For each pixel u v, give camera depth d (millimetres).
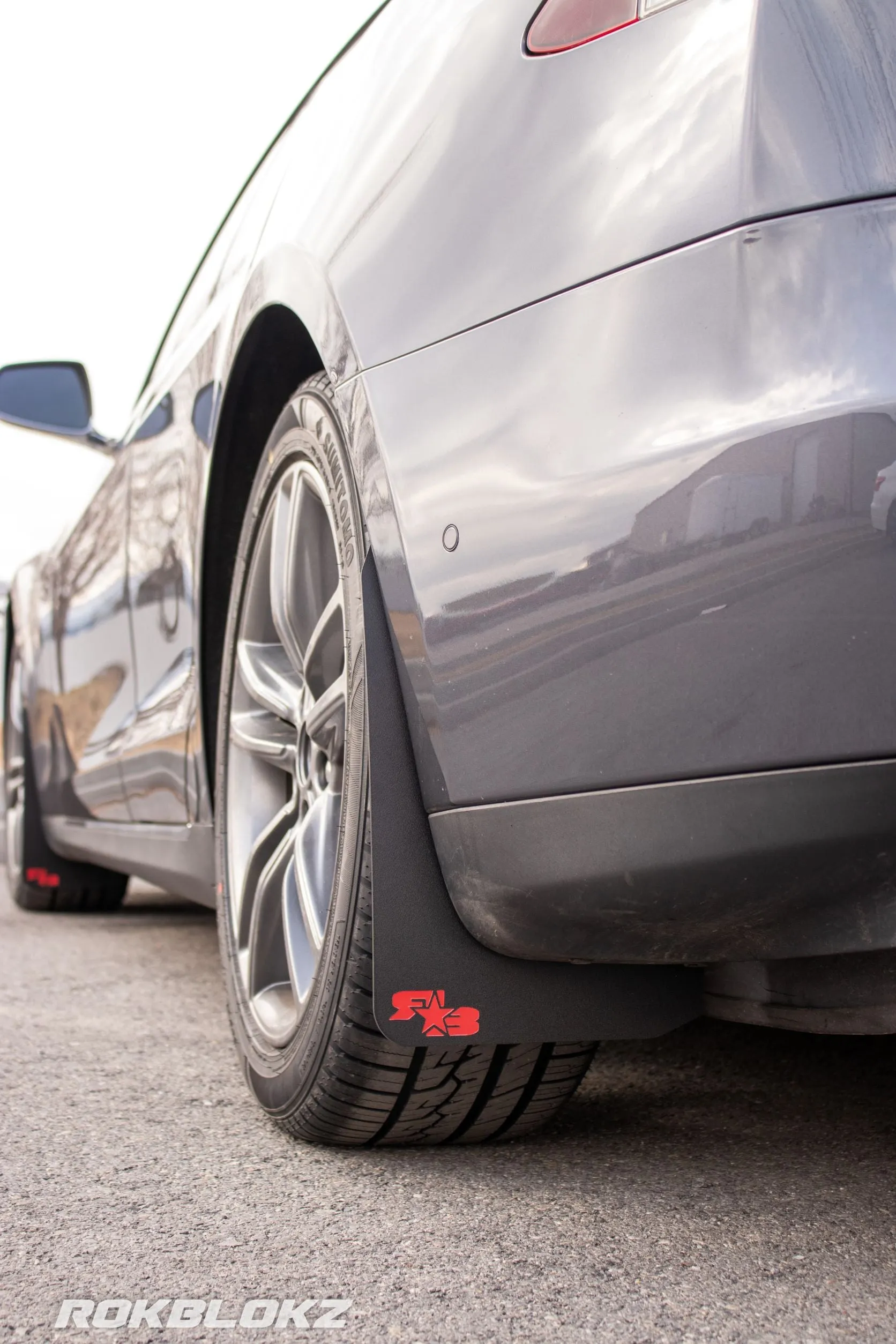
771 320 940
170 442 2176
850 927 1005
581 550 1026
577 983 1249
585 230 1072
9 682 4328
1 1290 1053
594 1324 988
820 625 914
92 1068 1826
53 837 3621
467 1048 1310
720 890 1010
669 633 975
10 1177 1341
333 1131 1395
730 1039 1978
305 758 1610
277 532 1664
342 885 1318
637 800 1018
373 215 1356
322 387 1467
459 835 1185
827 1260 1107
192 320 2389
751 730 949
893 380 896
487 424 1126
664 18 1079
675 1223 1193
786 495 915
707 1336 965
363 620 1270
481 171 1203
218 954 2980
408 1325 988
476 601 1122
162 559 2221
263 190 2031
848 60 977
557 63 1159
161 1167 1374
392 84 1454
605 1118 1563
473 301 1170
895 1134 1465
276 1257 1119
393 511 1222
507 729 1104
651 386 995
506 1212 1227
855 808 929
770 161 959
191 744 2053
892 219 932
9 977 2633
